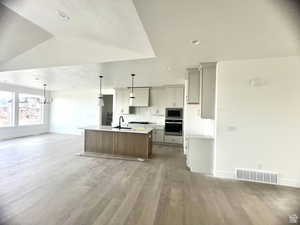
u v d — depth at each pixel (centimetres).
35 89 791
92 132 500
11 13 241
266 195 254
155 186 281
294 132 285
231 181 305
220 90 321
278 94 291
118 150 480
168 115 649
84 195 245
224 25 189
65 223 182
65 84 652
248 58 299
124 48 317
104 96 949
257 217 202
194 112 479
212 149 345
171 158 459
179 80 547
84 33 299
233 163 316
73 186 273
